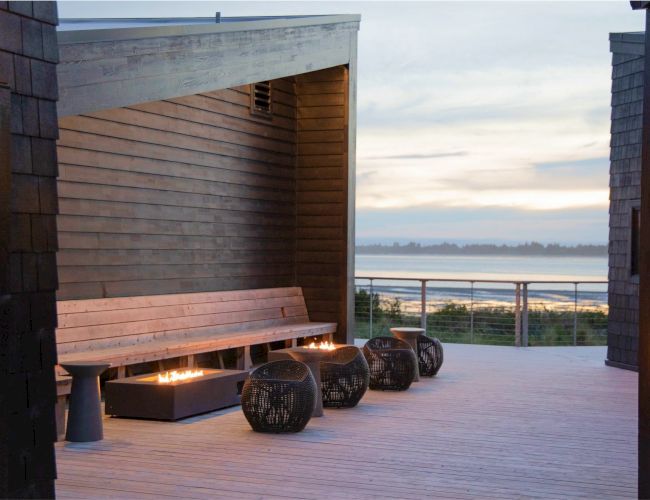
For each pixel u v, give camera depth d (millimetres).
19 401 3537
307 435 6078
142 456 5395
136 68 6504
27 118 3613
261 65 8680
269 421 6070
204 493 4559
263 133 10219
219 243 9523
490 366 9945
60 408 5895
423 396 7844
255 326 9750
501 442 5918
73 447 5629
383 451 5605
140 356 7297
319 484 4773
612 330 10062
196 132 9125
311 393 6156
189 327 8664
